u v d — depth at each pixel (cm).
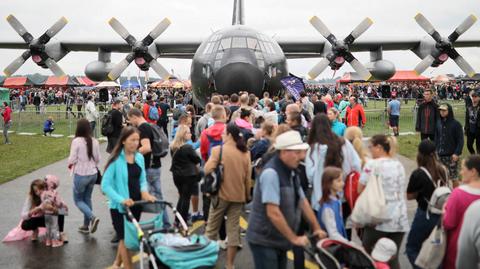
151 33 2498
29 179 1281
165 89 6172
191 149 790
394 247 479
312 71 2477
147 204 593
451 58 2578
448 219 478
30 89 6353
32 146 1984
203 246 502
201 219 890
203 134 841
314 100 1579
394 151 547
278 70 1803
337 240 451
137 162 613
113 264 667
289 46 2788
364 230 556
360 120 1603
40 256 704
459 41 2778
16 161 1599
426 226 560
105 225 871
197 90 1873
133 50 2488
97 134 2109
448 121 957
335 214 516
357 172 581
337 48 2452
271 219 442
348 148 585
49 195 741
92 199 1076
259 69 1678
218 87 1681
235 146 639
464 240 410
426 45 2692
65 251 727
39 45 2533
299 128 760
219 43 1762
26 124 2833
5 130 2088
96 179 800
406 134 2144
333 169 504
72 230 839
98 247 746
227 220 641
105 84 4684
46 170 1418
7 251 727
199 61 1808
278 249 469
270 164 459
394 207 528
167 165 1541
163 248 500
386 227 528
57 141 2142
